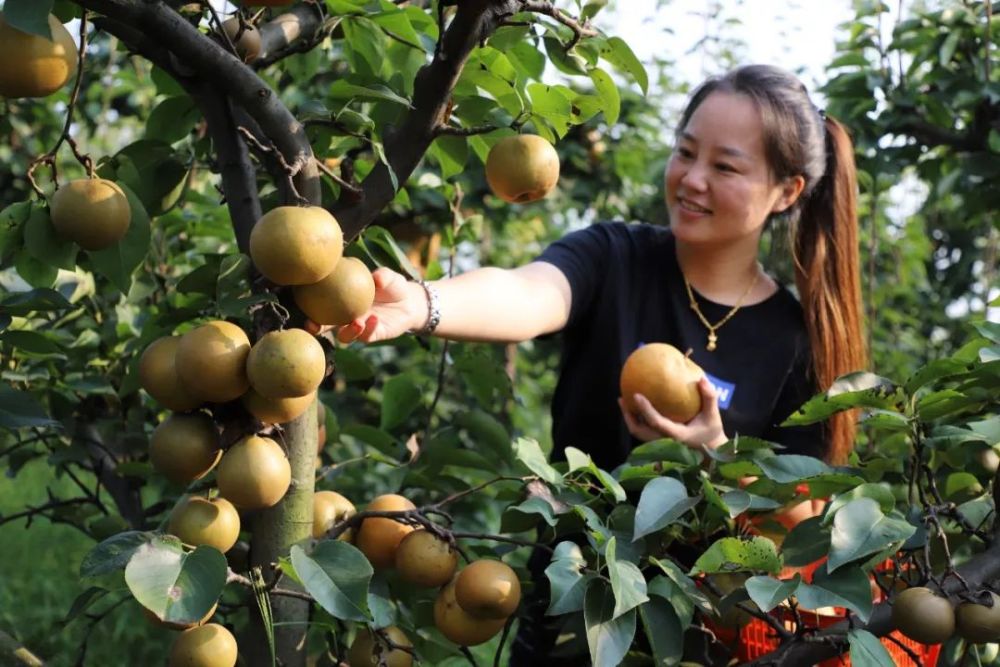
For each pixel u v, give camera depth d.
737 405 2.17
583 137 5.09
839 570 1.47
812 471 1.61
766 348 2.21
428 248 3.64
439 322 1.80
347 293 1.40
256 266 1.37
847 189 2.29
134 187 1.72
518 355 5.61
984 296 5.43
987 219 4.97
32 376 2.23
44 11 1.28
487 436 2.18
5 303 1.58
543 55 1.77
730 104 2.09
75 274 2.31
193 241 2.83
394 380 2.22
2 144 4.52
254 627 1.54
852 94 3.35
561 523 1.77
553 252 2.16
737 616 1.76
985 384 1.68
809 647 1.56
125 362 2.40
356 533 1.67
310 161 1.47
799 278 2.27
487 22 1.46
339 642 1.88
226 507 1.46
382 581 1.67
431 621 1.78
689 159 2.13
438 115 1.53
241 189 1.54
